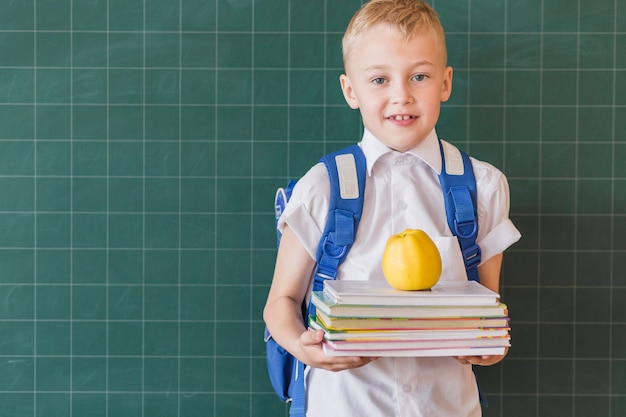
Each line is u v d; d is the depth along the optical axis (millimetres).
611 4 1573
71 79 1581
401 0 1153
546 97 1580
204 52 1579
